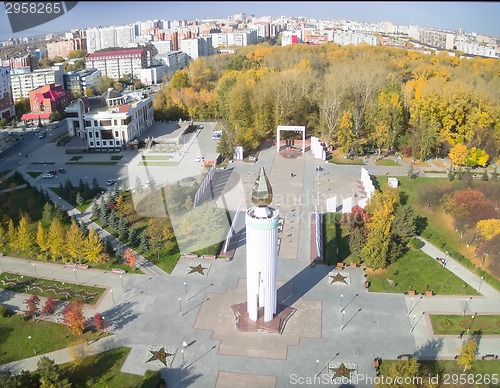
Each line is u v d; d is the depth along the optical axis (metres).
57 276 85.88
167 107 199.62
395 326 72.12
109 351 67.44
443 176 129.25
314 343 68.75
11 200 116.62
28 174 139.00
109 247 91.00
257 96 162.88
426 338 69.62
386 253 86.19
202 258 90.25
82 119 168.12
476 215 98.62
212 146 161.38
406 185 123.38
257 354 66.88
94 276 85.62
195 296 79.44
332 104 153.88
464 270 86.00
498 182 119.75
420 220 103.69
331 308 76.31
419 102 145.88
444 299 78.50
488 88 152.38
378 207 94.38
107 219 103.62
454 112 142.75
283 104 164.25
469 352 61.53
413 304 77.25
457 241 95.31
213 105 198.38
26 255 92.81
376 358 65.62
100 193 121.44
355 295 79.62
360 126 156.38
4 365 65.19
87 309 76.56
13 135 183.38
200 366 64.81
